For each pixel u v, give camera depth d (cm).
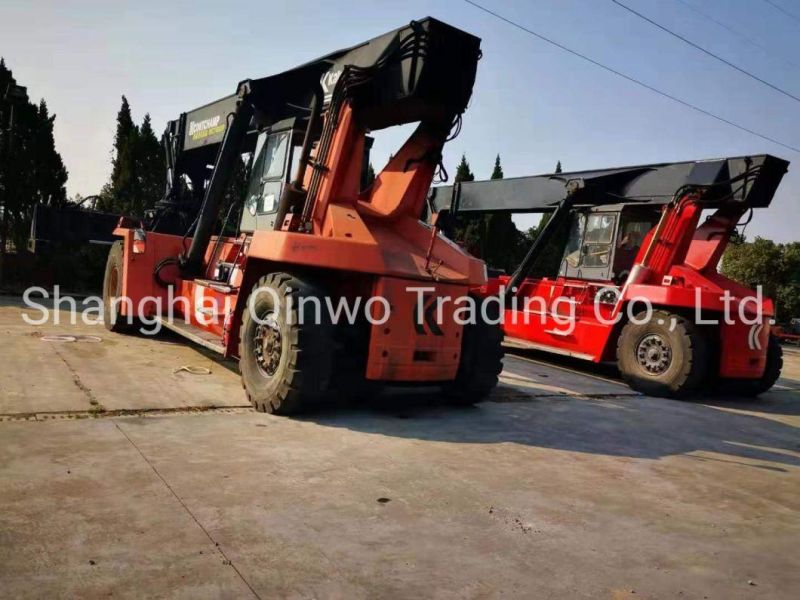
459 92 476
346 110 489
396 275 459
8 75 1355
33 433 369
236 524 269
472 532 284
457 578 240
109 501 281
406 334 466
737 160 771
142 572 224
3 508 266
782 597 250
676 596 243
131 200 1698
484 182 1088
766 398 820
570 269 938
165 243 768
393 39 475
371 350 455
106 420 409
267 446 383
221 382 553
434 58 459
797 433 585
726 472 423
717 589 252
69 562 226
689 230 783
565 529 298
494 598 228
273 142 578
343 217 473
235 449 372
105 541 244
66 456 334
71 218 1305
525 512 314
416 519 293
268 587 221
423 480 347
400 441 424
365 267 450
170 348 712
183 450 361
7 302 1080
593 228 909
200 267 705
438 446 420
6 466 313
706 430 557
